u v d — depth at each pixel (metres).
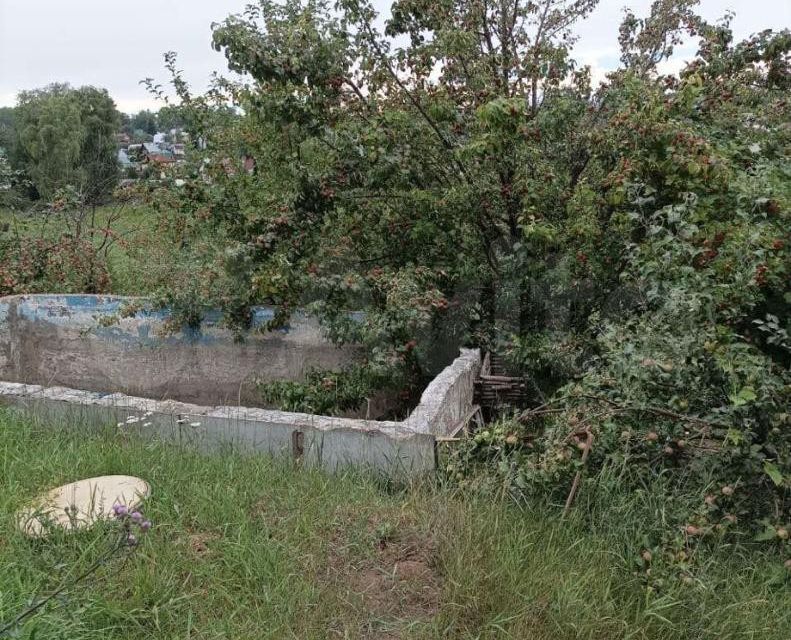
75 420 4.96
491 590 3.09
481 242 6.90
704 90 6.24
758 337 4.25
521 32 7.14
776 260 3.98
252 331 6.81
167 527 3.48
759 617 3.12
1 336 7.34
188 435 4.69
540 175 6.43
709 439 3.94
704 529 3.42
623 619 3.01
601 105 6.94
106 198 13.48
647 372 3.78
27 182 11.27
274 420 4.55
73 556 3.16
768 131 5.90
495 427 4.23
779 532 3.46
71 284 8.94
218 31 6.24
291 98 6.40
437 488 4.08
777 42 6.34
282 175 7.43
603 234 6.04
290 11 7.71
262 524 3.57
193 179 7.22
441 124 6.70
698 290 3.81
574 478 3.88
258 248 6.27
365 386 6.10
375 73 6.78
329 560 3.32
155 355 7.16
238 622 2.89
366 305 6.36
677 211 4.17
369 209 6.90
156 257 9.34
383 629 2.90
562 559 3.40
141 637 2.76
